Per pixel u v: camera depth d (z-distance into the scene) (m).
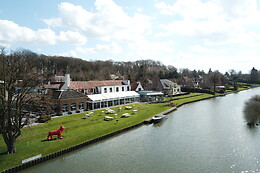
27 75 27.45
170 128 40.03
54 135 32.47
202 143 31.45
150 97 73.69
